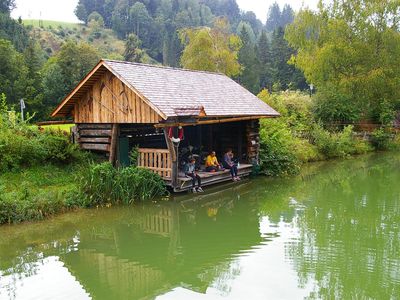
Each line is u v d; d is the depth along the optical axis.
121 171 14.12
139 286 7.84
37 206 11.99
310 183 18.06
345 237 10.46
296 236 10.64
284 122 27.31
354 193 15.89
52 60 53.16
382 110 34.41
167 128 14.42
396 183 17.92
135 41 83.88
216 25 55.03
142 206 13.66
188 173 15.55
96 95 15.85
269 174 19.78
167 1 135.12
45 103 43.22
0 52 41.00
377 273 8.19
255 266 8.62
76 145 15.98
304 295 7.25
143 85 14.57
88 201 13.12
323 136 26.53
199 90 17.19
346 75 36.34
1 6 86.81
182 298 7.30
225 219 12.41
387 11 35.47
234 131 19.94
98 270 8.67
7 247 9.98
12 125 15.71
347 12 36.47
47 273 8.49
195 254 9.52
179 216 12.76
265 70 76.25
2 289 7.70
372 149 31.42
